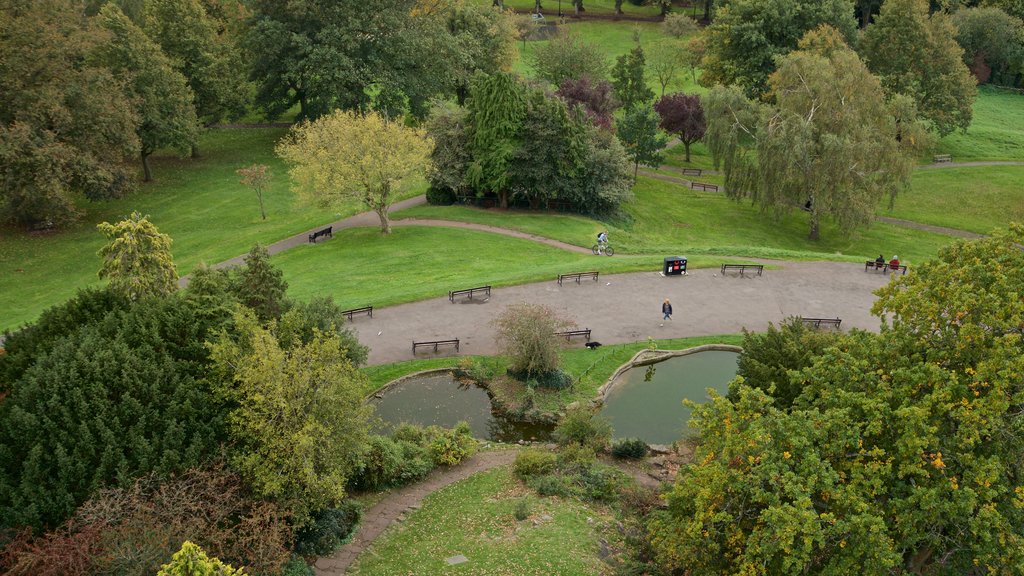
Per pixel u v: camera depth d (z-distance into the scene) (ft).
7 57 175.94
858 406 58.54
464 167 203.21
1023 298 60.03
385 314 132.57
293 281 151.43
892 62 277.85
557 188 198.90
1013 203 249.14
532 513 75.66
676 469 90.33
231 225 202.39
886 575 51.57
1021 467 55.01
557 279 148.77
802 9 276.62
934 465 52.21
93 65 211.61
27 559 53.01
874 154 192.54
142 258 89.10
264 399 65.00
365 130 168.04
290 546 66.23
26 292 159.94
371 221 193.98
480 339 123.24
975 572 57.93
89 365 66.54
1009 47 348.59
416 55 251.80
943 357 58.85
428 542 70.33
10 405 64.64
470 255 166.20
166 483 61.52
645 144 248.32
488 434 100.32
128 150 198.80
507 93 191.21
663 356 119.34
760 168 200.64
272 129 288.10
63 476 60.44
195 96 246.88
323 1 241.35
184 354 74.28
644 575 62.90
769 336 90.38
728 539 55.93
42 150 171.73
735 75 288.30
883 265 155.33
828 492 55.11
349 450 72.38
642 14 440.04
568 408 104.12
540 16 414.00
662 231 213.46
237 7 281.33
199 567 45.14
